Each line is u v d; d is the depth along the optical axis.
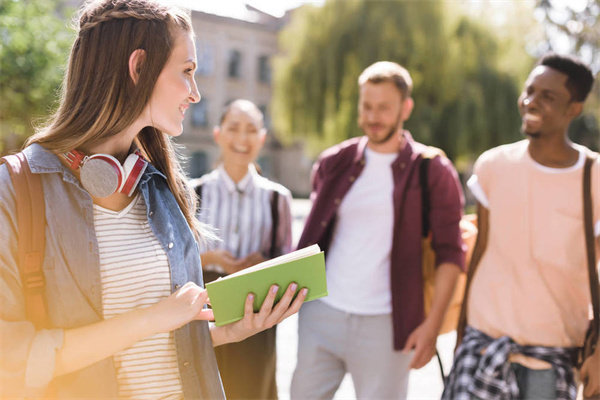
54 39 11.84
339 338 2.92
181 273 1.55
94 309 1.37
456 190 2.89
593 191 2.47
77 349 1.27
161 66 1.40
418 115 18.73
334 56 19.20
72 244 1.34
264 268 1.46
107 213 1.45
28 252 1.28
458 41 19.14
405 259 2.86
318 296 1.51
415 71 18.41
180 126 1.47
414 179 2.88
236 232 3.25
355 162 2.96
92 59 1.39
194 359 1.58
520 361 2.53
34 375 1.23
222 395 1.62
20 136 12.09
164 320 1.34
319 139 19.91
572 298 2.53
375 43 18.67
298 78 19.84
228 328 1.61
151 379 1.48
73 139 1.37
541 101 2.52
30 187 1.31
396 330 2.83
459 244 2.86
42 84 11.62
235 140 3.22
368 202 2.90
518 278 2.57
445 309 2.81
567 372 2.49
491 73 19.05
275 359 3.18
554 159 2.55
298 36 20.09
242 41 37.28
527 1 17.97
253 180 3.33
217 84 36.44
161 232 1.53
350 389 4.42
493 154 2.72
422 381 4.62
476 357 2.61
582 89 2.52
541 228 2.53
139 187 1.53
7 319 1.23
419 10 18.86
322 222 2.96
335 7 19.45
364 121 2.94
